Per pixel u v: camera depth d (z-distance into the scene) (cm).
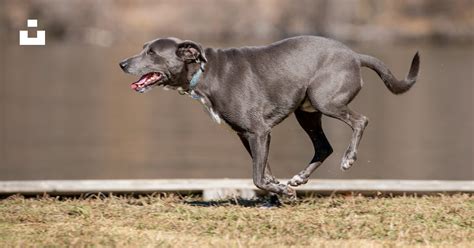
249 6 7838
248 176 1773
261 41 7506
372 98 3234
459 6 7975
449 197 922
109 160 1995
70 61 5050
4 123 2583
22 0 7556
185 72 840
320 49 845
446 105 3030
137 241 720
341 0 7881
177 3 7812
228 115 845
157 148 2169
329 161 1988
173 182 974
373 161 1972
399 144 2222
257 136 846
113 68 4588
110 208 863
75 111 2875
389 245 711
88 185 956
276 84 841
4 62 4875
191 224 787
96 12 7588
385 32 7681
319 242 721
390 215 820
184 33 7719
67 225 787
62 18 7506
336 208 861
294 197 887
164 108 3025
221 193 963
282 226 771
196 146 2202
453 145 2198
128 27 7619
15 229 770
